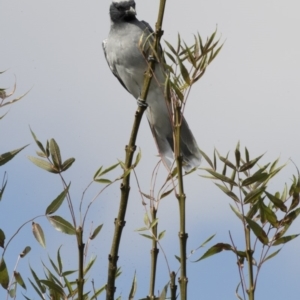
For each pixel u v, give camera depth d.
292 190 5.68
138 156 6.41
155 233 6.18
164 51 6.53
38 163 6.00
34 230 5.99
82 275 5.42
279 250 5.53
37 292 5.88
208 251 5.59
